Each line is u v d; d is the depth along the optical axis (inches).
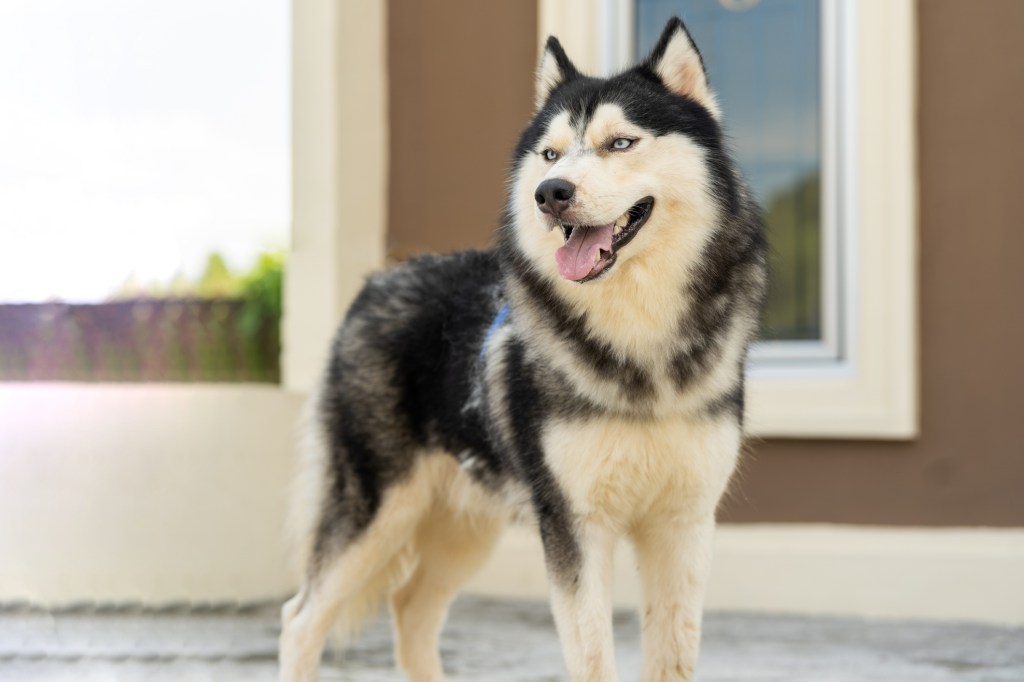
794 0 241.6
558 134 132.1
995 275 229.9
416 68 257.3
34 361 263.0
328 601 157.1
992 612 222.5
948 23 231.6
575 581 130.2
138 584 241.1
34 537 241.6
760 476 238.2
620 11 247.0
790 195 243.0
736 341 133.0
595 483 129.8
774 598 232.7
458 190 255.6
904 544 228.8
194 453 241.8
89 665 187.8
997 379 230.1
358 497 157.5
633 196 125.7
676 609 133.3
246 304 270.8
